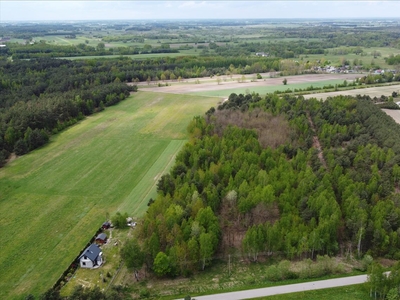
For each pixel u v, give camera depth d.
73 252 73.25
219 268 70.31
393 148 102.56
